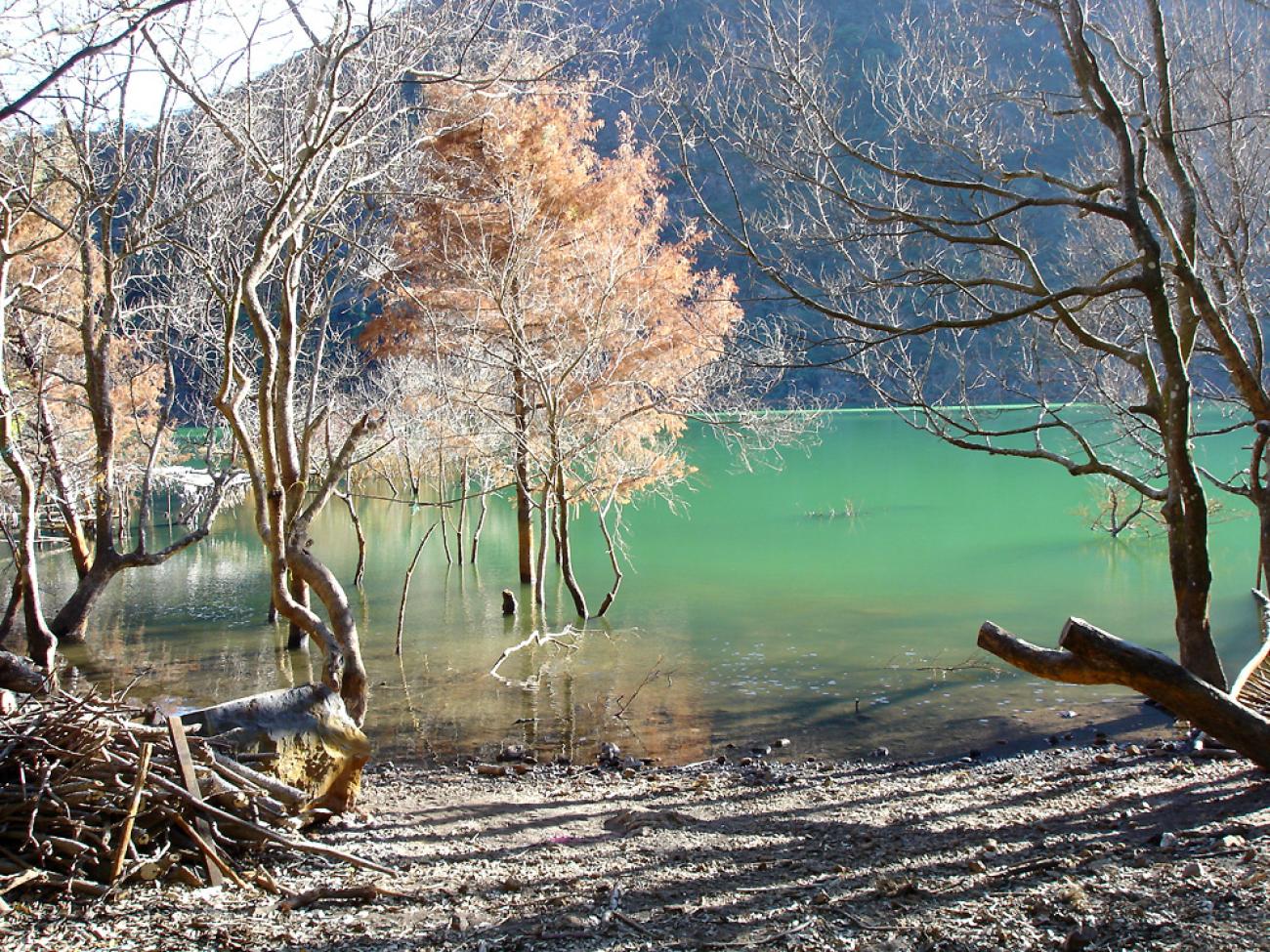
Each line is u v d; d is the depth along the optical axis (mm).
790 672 14102
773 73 10672
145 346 20375
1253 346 11711
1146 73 12180
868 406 70500
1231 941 3723
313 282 15602
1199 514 9523
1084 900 4453
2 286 12109
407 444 22984
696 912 4969
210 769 6176
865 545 25344
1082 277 14078
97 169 15602
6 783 5453
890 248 11312
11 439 13344
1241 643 14617
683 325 19859
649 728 11742
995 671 13773
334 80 9461
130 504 32188
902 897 4922
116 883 5191
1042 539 25406
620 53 13180
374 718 12391
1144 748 10008
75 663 15438
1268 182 12797
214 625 18469
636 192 21266
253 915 5043
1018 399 41781
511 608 18875
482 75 11672
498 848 6891
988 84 11148
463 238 18188
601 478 20344
